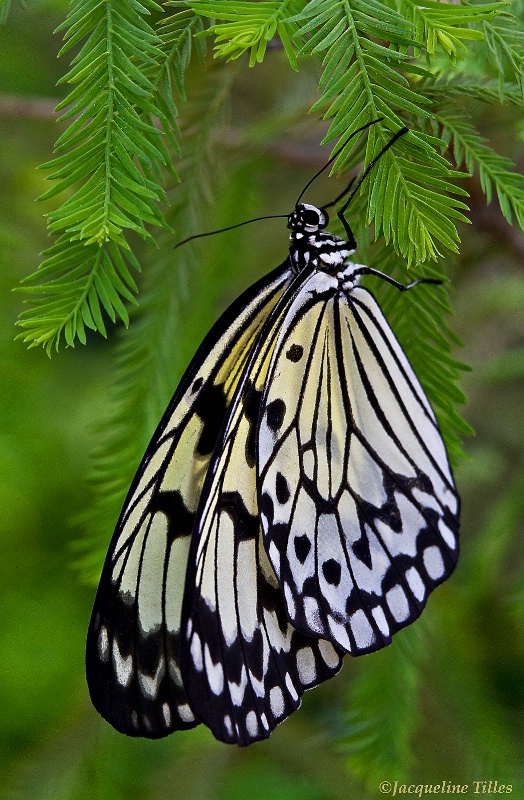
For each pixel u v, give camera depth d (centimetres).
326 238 69
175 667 70
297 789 74
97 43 67
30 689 74
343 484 70
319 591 70
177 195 71
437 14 67
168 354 71
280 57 72
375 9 66
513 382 77
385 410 70
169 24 68
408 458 70
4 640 74
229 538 70
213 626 69
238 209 72
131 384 71
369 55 66
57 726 73
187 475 70
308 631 70
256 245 75
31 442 74
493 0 68
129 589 70
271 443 70
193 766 74
